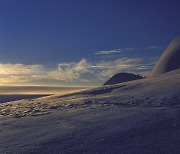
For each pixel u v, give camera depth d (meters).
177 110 10.92
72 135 8.80
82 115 12.30
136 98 16.75
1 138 9.28
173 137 7.93
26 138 9.00
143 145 7.49
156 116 10.30
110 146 7.57
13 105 19.58
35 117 13.07
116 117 10.91
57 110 14.68
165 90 17.25
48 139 8.59
